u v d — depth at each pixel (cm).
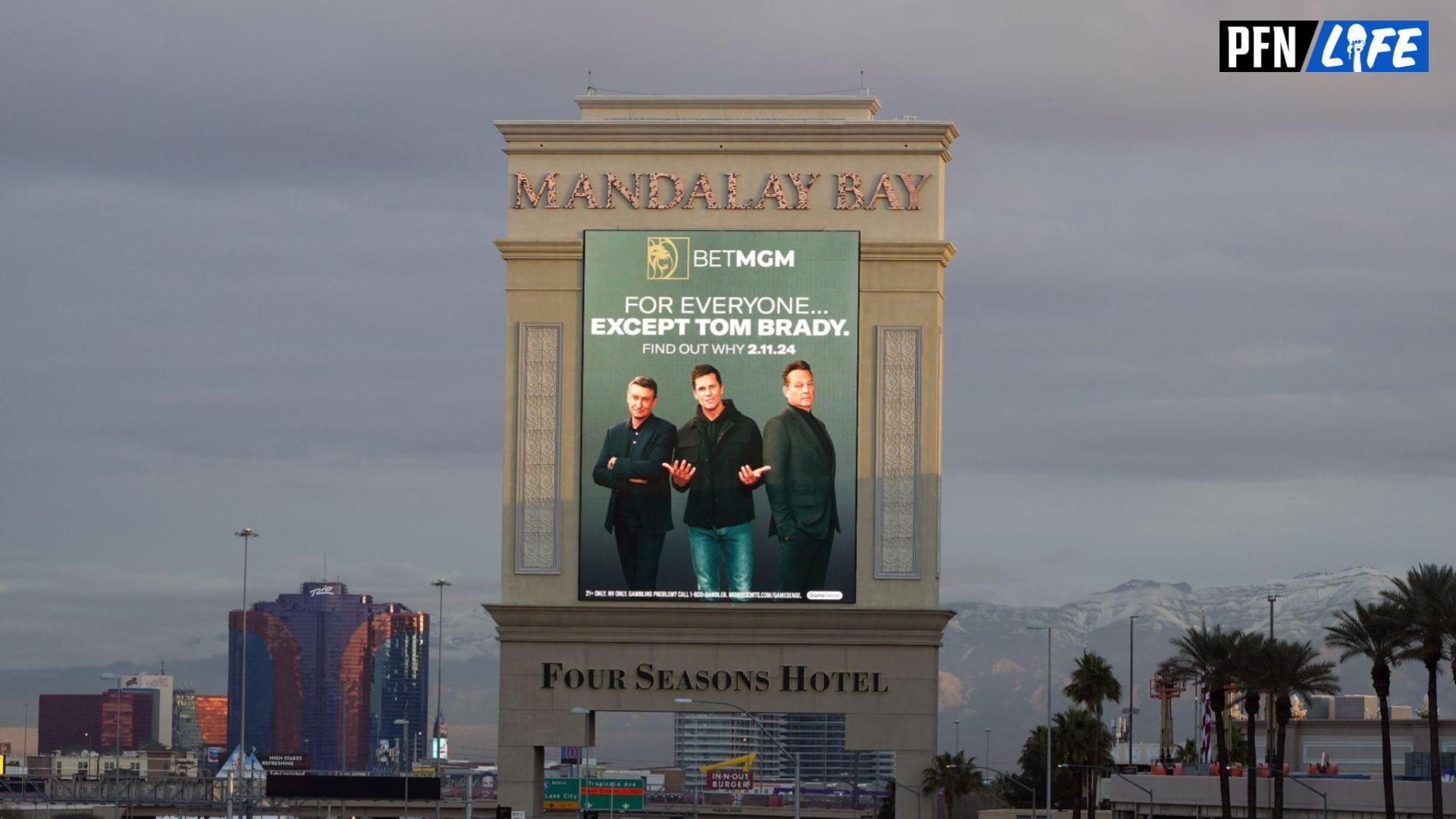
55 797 19212
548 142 11219
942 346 11025
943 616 10788
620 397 11050
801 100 11262
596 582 10988
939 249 10950
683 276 11069
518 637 11044
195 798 19400
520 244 11144
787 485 10912
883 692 10850
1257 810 13250
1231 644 12050
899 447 10925
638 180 11156
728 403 10994
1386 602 11162
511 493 11106
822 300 10988
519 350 11131
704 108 11312
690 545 10938
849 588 10844
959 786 11075
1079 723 14425
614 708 10956
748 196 11106
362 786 19512
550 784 19062
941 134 11062
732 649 10944
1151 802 13312
